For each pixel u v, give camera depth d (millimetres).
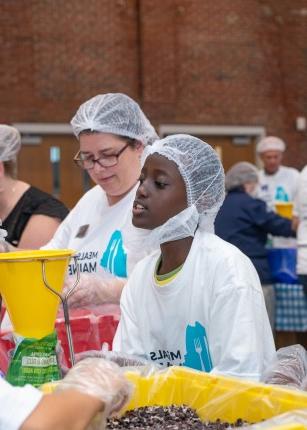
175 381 2035
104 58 13125
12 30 12602
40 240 3979
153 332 2508
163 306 2461
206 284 2371
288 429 1517
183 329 2439
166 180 2432
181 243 2453
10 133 3996
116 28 13188
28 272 2104
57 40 12844
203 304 2379
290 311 6715
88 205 3412
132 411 1984
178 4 13492
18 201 4055
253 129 13969
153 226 2453
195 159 2455
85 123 3150
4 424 1373
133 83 13328
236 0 13828
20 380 2107
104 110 3143
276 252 6719
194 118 13641
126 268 3105
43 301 2125
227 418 1912
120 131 3152
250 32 13945
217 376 1969
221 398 1930
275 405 1823
